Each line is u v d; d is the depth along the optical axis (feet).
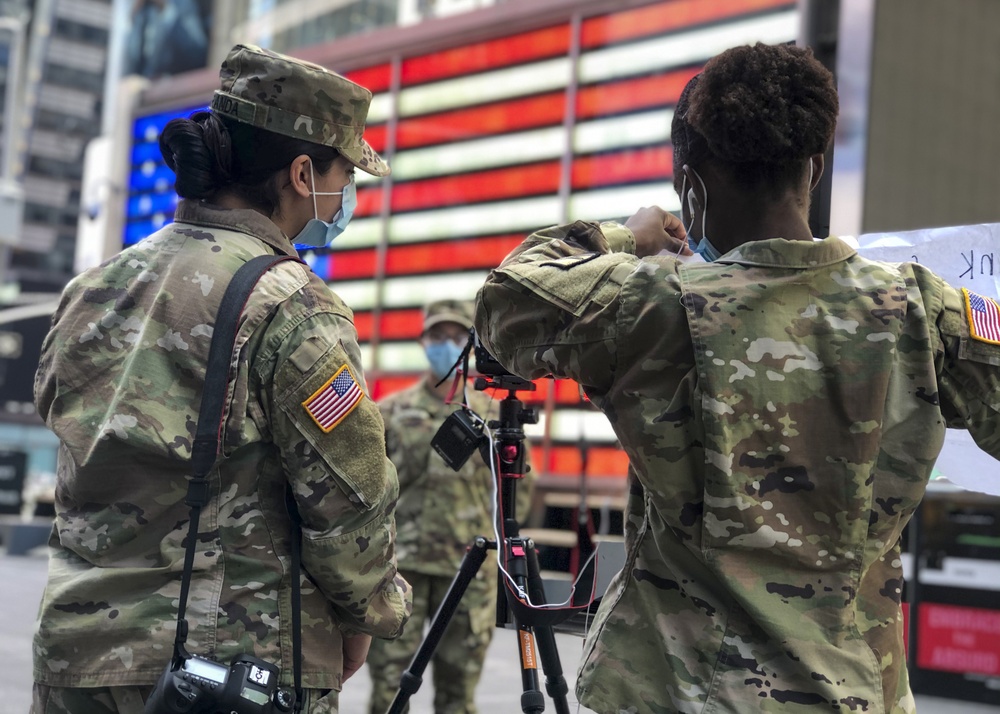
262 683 4.92
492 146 30.35
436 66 31.83
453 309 13.48
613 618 4.43
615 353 4.41
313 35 104.88
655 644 4.27
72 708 5.16
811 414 4.20
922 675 18.89
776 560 4.16
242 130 5.68
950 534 18.89
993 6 17.20
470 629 12.57
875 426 4.17
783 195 4.49
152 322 5.30
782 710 4.00
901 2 15.30
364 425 5.36
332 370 5.29
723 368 4.19
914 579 18.74
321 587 5.33
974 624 18.43
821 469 4.17
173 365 5.24
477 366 6.97
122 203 40.96
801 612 4.11
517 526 7.39
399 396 13.55
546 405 26.73
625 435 4.36
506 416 7.38
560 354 4.54
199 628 5.05
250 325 5.22
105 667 5.04
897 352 4.27
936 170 15.98
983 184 16.92
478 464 12.95
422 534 12.64
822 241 4.40
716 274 4.37
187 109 39.22
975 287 6.33
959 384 4.39
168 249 5.54
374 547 5.37
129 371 5.22
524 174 29.43
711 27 25.39
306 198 5.87
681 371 4.30
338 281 33.71
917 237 6.55
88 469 5.19
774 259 4.35
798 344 4.24
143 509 5.19
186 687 4.79
